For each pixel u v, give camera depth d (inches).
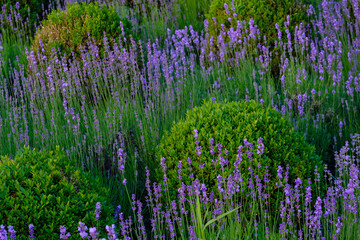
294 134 161.9
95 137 193.6
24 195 122.8
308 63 255.9
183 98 237.0
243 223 145.5
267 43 264.5
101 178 182.4
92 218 124.6
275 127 160.1
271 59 249.0
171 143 163.6
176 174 155.9
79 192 129.3
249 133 153.5
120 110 217.2
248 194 145.4
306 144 165.0
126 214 174.9
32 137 216.4
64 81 226.1
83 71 231.9
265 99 223.6
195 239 122.7
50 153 145.9
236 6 267.7
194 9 360.2
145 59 265.1
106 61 235.5
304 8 279.4
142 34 316.8
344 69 260.5
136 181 178.1
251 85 234.7
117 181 182.5
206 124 160.7
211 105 174.7
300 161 152.5
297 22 266.4
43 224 120.9
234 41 252.7
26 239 116.3
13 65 282.5
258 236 136.9
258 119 158.7
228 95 235.8
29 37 333.4
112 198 175.6
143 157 196.2
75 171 137.8
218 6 277.9
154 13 349.1
